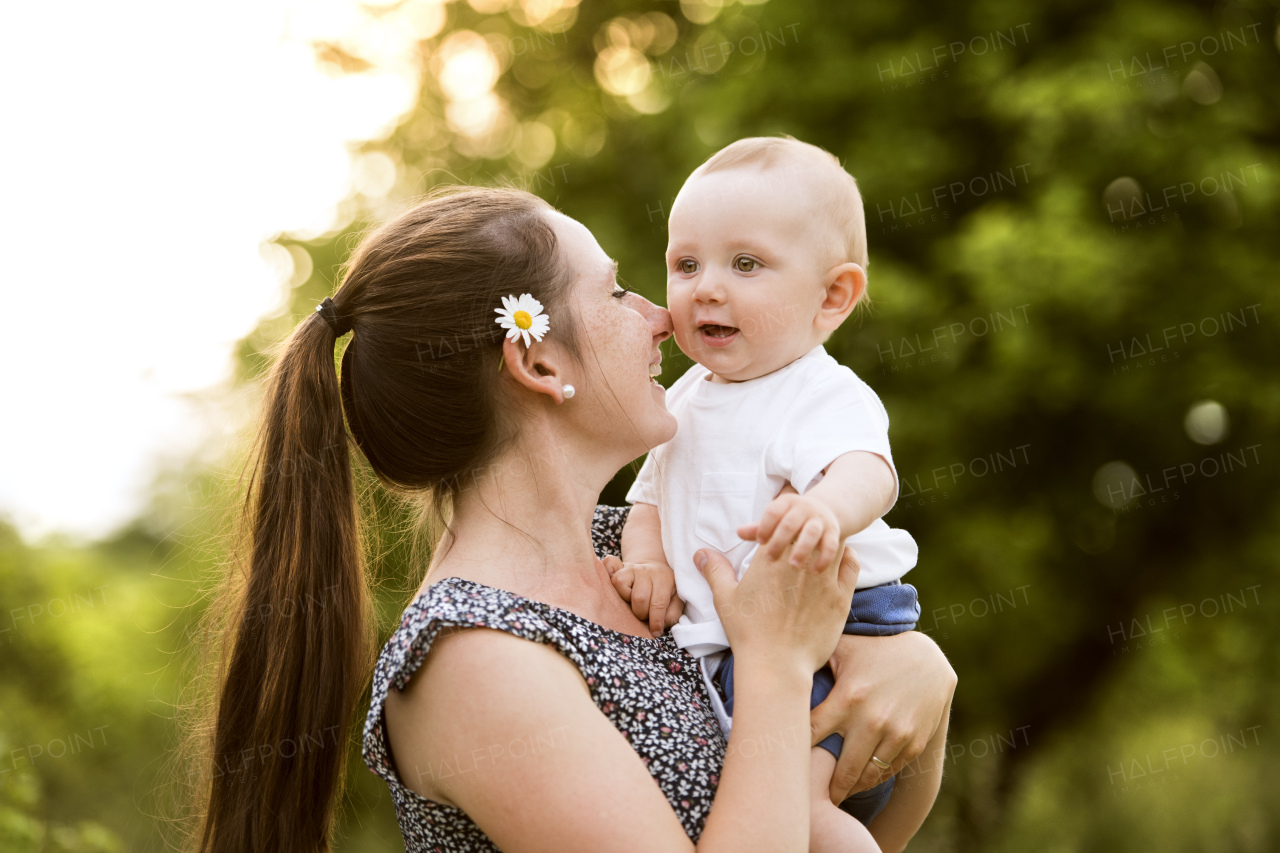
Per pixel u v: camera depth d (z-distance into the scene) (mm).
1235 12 6422
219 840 1567
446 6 7773
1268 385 6113
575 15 7742
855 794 1668
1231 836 8680
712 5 7352
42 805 6445
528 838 1268
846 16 6535
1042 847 8617
